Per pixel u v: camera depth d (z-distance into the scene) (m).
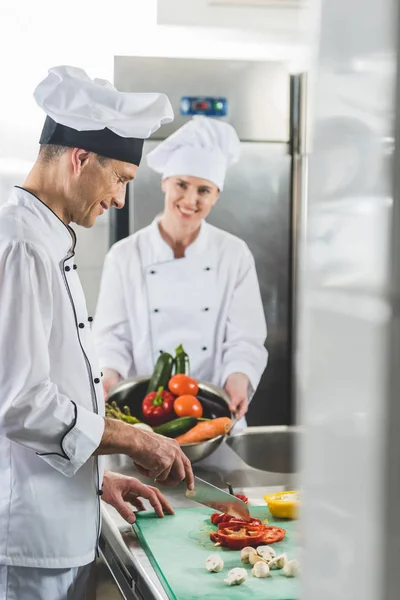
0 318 1.23
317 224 0.38
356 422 0.34
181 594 1.08
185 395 1.88
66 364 1.32
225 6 2.72
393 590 0.32
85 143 1.32
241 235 2.59
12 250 1.25
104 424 1.29
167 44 2.74
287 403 2.67
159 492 1.46
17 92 2.65
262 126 2.58
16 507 1.30
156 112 1.35
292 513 1.40
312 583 0.39
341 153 0.35
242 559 1.20
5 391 1.22
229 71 2.54
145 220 2.50
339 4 0.35
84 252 2.54
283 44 2.79
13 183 2.67
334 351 0.36
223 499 1.41
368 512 0.33
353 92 0.34
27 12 2.63
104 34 2.69
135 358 2.49
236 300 2.54
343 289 0.35
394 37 0.31
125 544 1.31
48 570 1.31
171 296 2.48
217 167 2.42
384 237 0.32
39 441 1.24
